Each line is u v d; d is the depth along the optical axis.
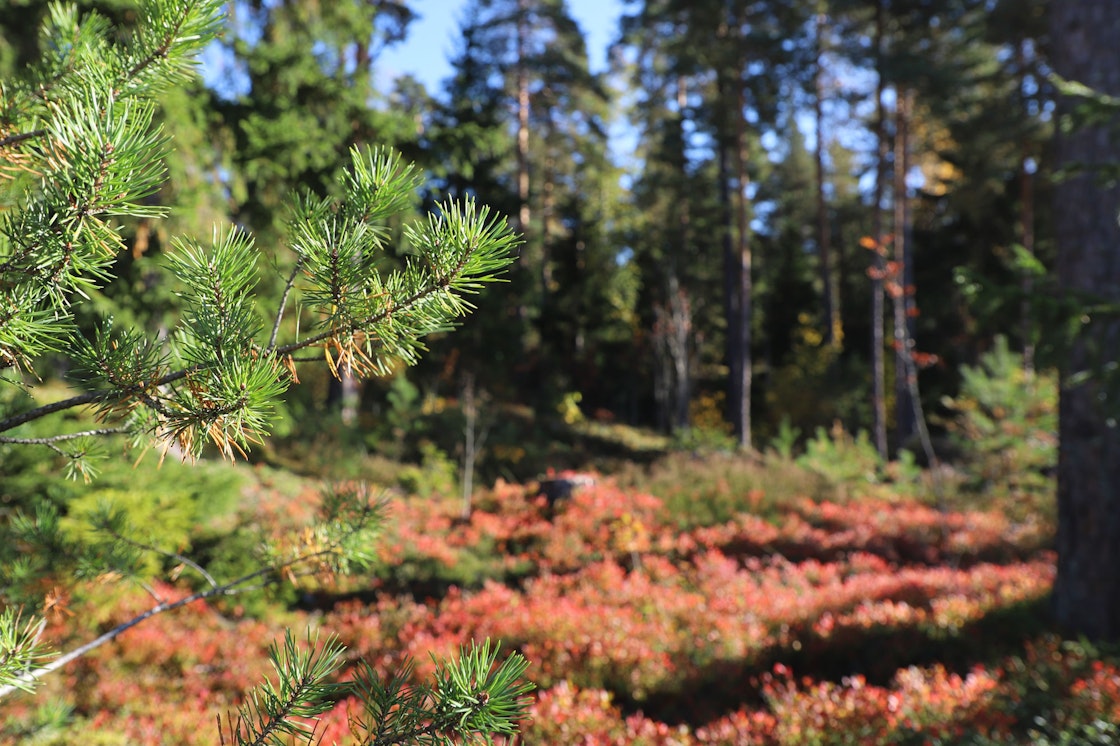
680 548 10.54
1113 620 6.29
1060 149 6.41
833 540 11.09
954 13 20.02
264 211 9.23
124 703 5.04
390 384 18.70
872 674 6.35
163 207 1.03
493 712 1.07
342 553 1.91
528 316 25.73
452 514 11.98
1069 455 6.54
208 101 8.91
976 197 23.72
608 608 7.36
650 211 30.31
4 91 1.25
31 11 6.28
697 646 6.59
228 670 5.81
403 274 1.15
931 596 7.80
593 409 29.30
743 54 21.81
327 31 10.73
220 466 9.16
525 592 8.80
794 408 25.97
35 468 5.40
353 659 6.12
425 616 7.32
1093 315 3.85
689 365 25.48
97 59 1.20
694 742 4.94
